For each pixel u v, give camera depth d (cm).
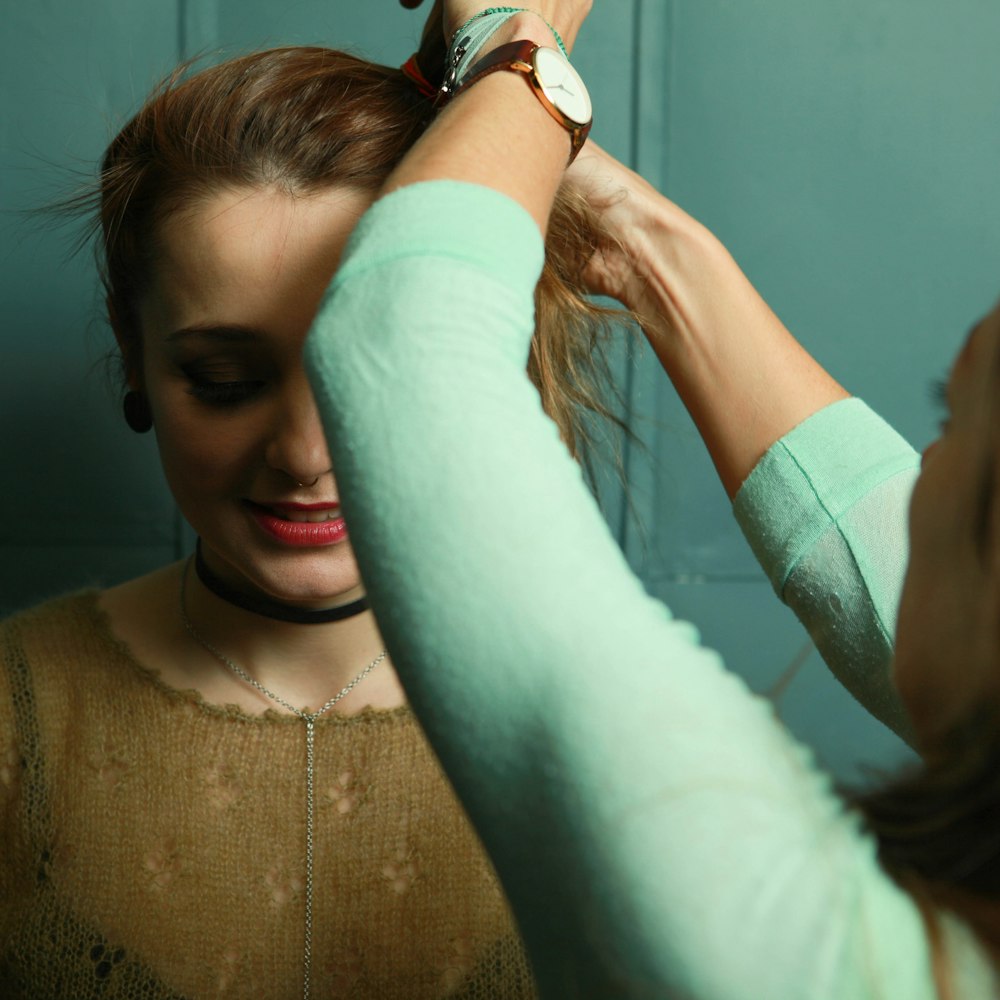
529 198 44
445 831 76
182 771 75
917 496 37
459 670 35
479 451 35
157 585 80
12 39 105
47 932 74
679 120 113
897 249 117
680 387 70
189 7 107
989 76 117
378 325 38
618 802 32
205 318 64
